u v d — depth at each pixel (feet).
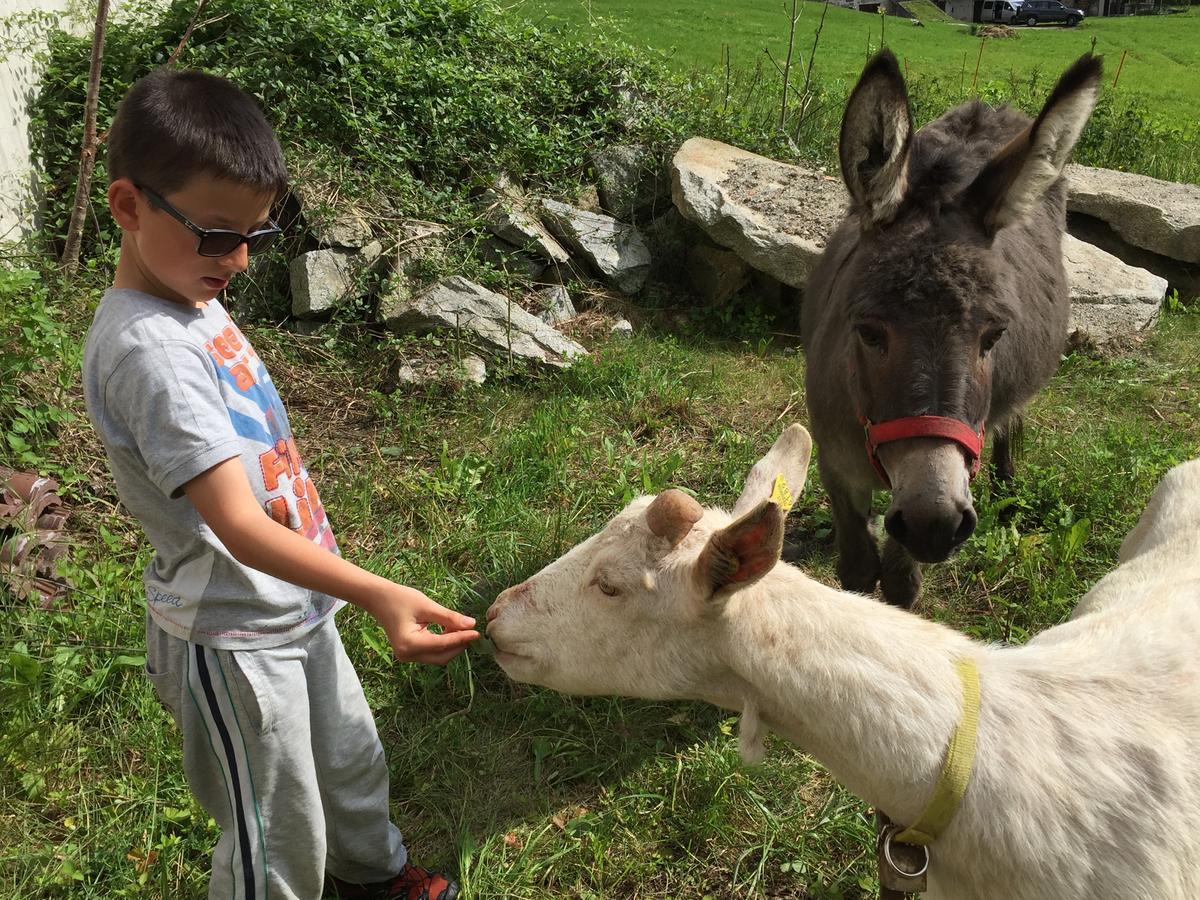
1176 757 6.42
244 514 6.25
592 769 10.52
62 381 14.85
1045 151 9.50
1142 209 25.04
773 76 38.96
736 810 10.11
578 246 22.21
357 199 20.38
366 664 11.41
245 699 6.85
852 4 101.86
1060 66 66.23
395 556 13.10
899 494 9.11
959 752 6.25
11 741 9.62
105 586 11.78
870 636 6.51
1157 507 9.61
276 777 7.13
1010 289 9.77
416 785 10.28
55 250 19.62
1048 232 13.47
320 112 21.07
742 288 22.50
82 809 9.52
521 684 11.48
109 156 6.35
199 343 6.53
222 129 6.20
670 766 10.50
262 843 7.20
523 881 9.30
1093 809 6.22
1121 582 8.61
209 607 6.75
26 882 8.80
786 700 6.55
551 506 14.83
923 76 42.78
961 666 6.55
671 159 23.76
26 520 12.30
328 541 7.72
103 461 14.53
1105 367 20.40
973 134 13.17
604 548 7.09
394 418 17.16
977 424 9.62
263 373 7.27
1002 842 6.22
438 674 11.36
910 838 6.51
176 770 9.91
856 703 6.36
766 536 5.92
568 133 24.14
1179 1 139.74
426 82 22.40
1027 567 13.34
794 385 19.25
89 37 22.36
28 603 11.34
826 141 29.45
